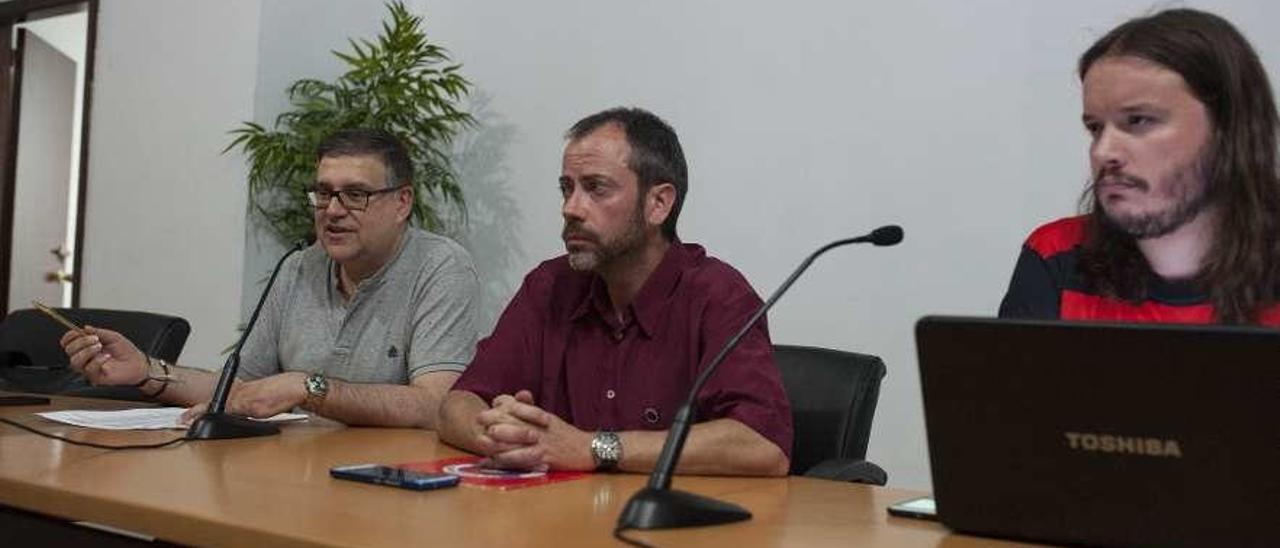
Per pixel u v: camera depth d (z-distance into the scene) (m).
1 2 4.49
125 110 4.01
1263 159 1.42
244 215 3.65
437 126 3.64
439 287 2.18
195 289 3.78
